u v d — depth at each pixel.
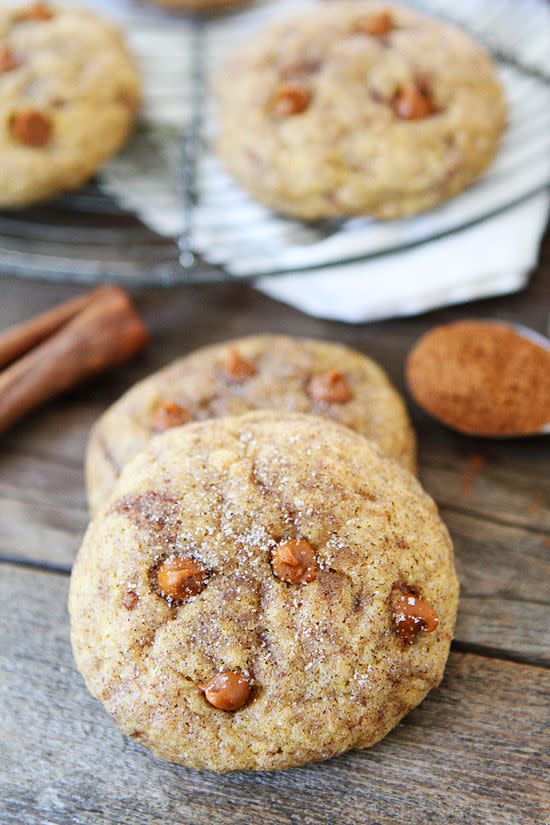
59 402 0.32
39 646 0.28
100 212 0.35
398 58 0.33
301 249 0.33
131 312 0.32
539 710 0.26
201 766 0.25
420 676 0.25
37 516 0.30
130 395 0.30
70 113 0.34
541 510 0.29
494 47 0.36
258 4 0.40
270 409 0.29
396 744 0.26
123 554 0.25
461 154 0.32
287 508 0.25
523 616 0.28
